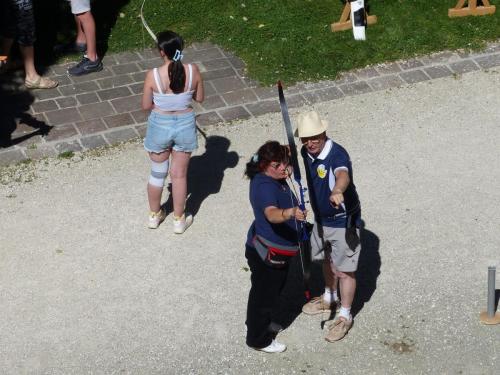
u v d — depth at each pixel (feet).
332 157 56.03
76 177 77.71
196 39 98.43
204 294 65.46
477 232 71.51
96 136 82.94
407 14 101.30
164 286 66.18
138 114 86.43
